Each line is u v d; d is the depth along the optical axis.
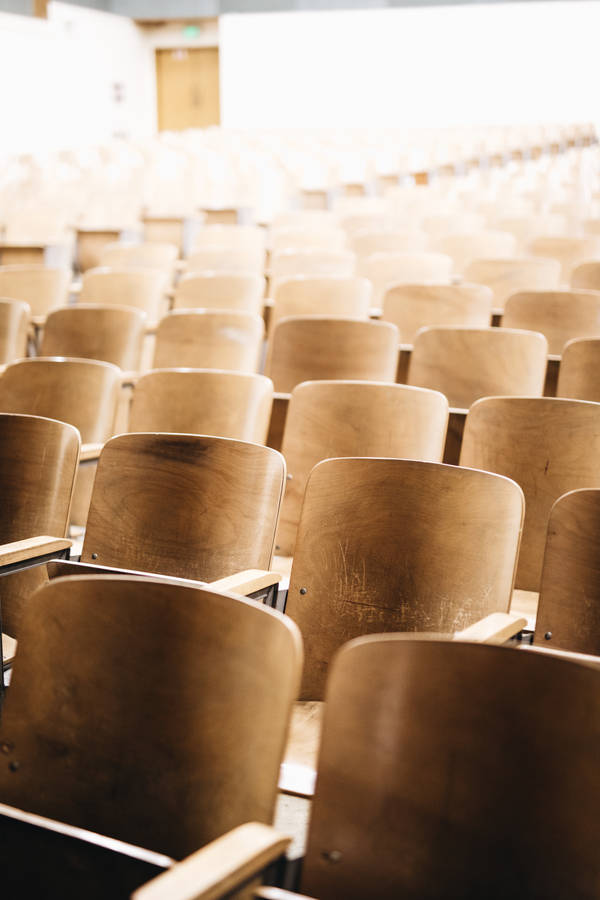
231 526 2.09
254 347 3.76
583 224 6.47
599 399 3.01
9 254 6.59
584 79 16.97
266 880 1.09
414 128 16.84
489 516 1.80
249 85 18.55
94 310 3.86
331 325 3.59
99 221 8.02
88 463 2.91
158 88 20.05
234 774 1.29
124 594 1.41
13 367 3.01
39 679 1.45
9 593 2.34
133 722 1.38
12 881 1.25
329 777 1.24
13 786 1.45
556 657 1.16
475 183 9.87
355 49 17.86
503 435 2.39
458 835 1.18
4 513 2.31
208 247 6.21
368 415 2.55
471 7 17.19
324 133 15.43
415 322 4.41
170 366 3.85
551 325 4.08
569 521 1.73
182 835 1.32
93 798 1.39
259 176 9.70
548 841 1.14
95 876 1.19
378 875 1.20
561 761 1.14
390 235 6.18
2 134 13.35
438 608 1.84
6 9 13.85
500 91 17.36
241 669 1.30
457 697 1.20
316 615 1.94
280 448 3.11
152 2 18.38
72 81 15.94
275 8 18.08
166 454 2.17
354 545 1.92
